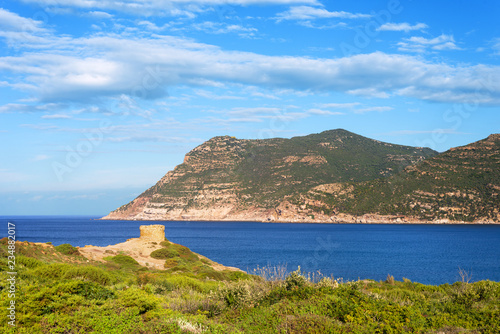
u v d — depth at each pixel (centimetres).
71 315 1208
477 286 1667
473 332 1158
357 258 9481
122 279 2600
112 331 1132
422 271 7025
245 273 4081
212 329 1171
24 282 1656
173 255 6028
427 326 1212
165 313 1312
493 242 14850
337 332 1095
